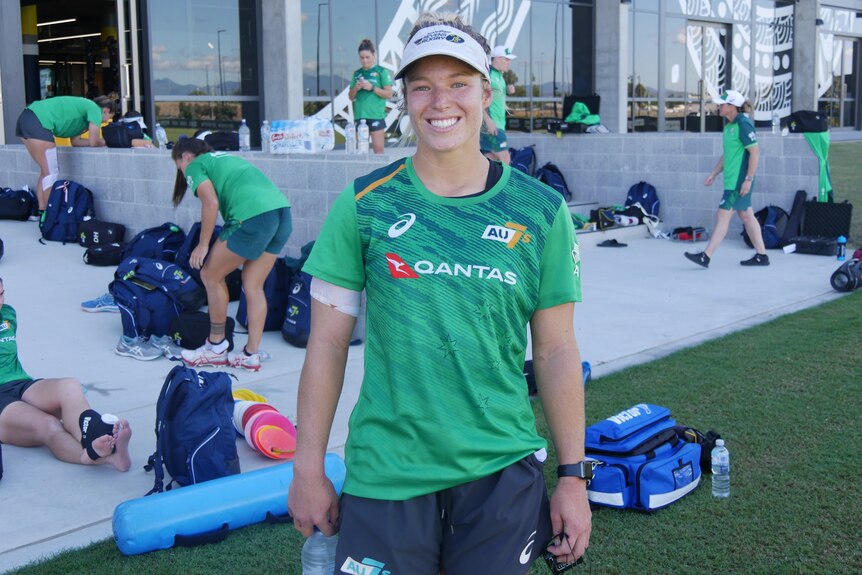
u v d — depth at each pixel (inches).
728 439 191.0
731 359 254.7
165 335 269.6
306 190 322.7
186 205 390.3
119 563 143.1
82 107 452.8
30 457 190.5
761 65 1037.8
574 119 576.4
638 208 510.3
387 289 85.1
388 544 84.0
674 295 352.5
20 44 526.3
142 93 557.6
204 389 167.6
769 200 478.9
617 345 277.0
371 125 475.8
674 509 160.6
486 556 84.7
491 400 85.5
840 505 159.8
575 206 537.3
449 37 84.0
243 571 140.1
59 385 189.9
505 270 84.4
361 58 464.8
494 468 85.1
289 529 154.6
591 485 161.6
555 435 89.7
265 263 248.1
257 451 191.0
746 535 150.3
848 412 206.4
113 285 273.6
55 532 157.1
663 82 877.8
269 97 593.3
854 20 1217.4
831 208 450.0
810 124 458.0
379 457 85.5
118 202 428.5
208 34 574.6
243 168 244.5
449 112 85.0
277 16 578.2
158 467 165.6
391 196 86.8
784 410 208.7
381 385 87.1
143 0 547.5
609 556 144.6
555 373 89.0
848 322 298.7
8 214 471.2
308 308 277.7
